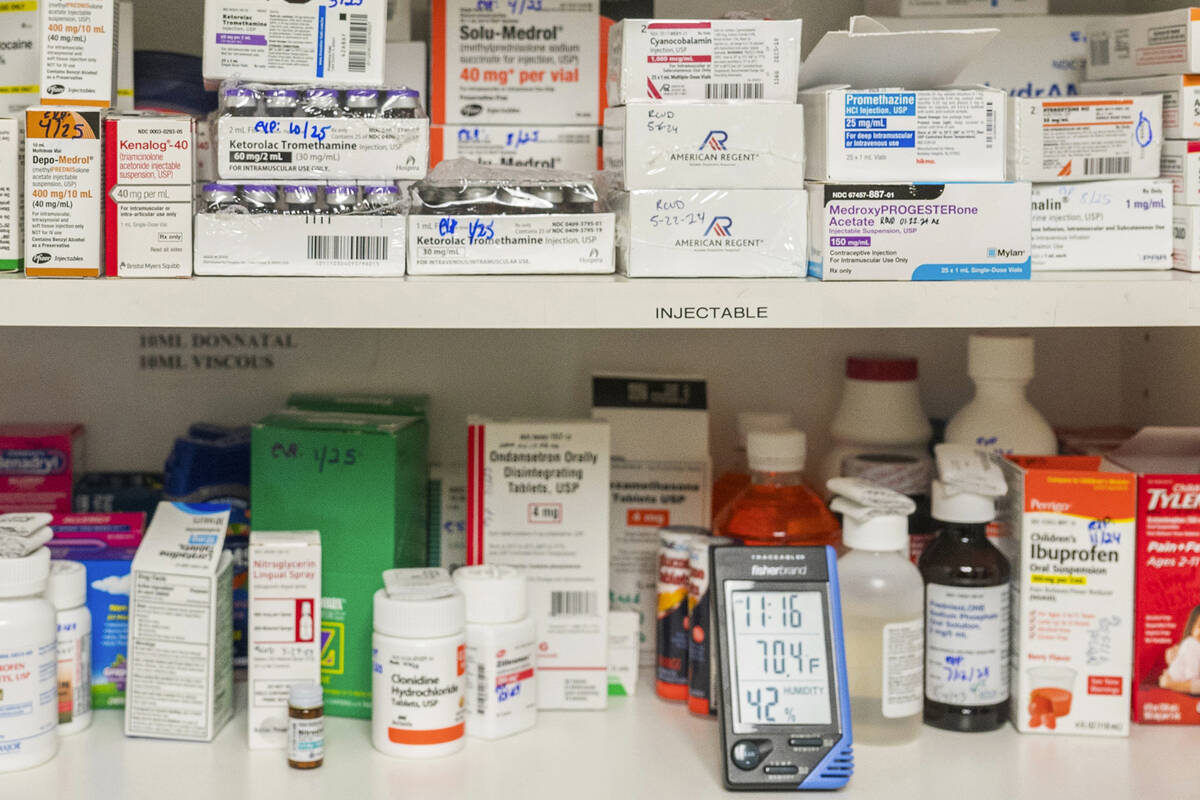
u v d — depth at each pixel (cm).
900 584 109
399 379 135
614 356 136
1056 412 139
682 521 124
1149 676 112
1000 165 99
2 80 104
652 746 109
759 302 96
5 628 101
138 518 117
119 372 134
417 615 105
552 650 116
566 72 114
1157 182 104
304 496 113
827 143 98
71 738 109
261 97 98
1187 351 125
